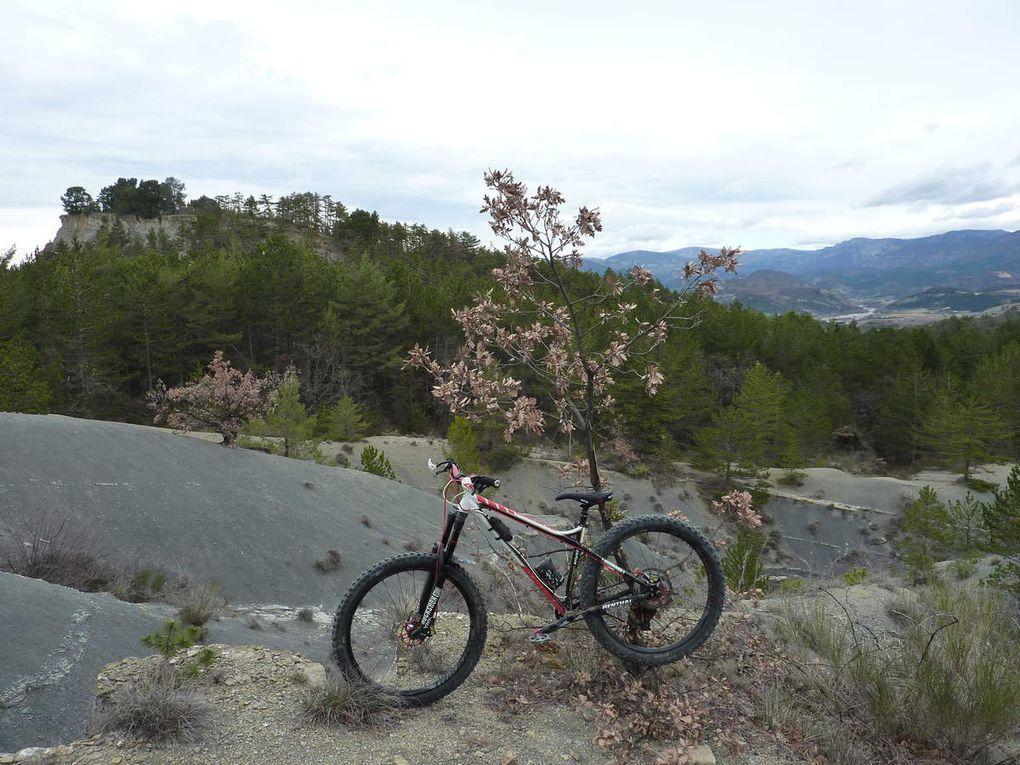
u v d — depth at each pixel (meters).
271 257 67.12
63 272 57.47
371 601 4.29
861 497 58.44
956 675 3.96
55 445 27.94
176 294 59.34
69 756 2.84
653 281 4.79
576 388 5.00
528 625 4.23
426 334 69.00
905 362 74.31
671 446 59.22
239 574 25.05
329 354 66.06
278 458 35.44
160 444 31.42
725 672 3.93
